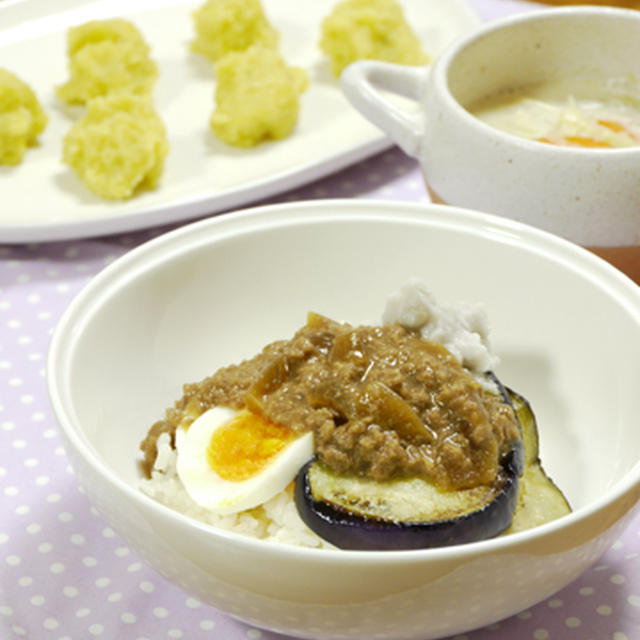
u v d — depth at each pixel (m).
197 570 0.60
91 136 0.85
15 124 0.88
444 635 0.62
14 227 0.82
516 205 0.74
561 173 0.73
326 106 0.94
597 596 0.67
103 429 0.67
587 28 0.80
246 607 0.61
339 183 0.87
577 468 0.68
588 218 0.74
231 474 0.66
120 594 0.67
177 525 0.59
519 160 0.73
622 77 0.82
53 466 0.72
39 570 0.68
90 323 0.68
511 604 0.61
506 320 0.71
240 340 0.72
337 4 1.02
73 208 0.85
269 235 0.72
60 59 0.99
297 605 0.60
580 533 0.59
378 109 0.79
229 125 0.89
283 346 0.68
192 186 0.87
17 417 0.74
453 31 1.00
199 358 0.71
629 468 0.65
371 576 0.58
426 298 0.67
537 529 0.59
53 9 1.02
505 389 0.68
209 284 0.72
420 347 0.66
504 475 0.64
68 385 0.65
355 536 0.62
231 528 0.66
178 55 0.99
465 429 0.64
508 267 0.71
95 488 0.61
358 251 0.72
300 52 0.99
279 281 0.72
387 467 0.63
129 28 0.96
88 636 0.66
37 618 0.67
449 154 0.76
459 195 0.76
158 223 0.83
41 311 0.80
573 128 0.80
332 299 0.73
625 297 0.68
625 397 0.67
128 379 0.69
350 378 0.65
